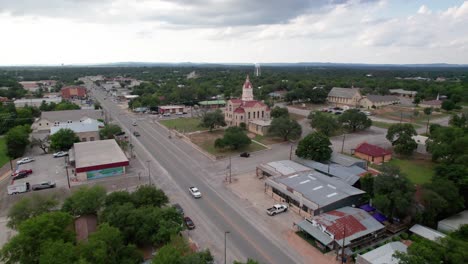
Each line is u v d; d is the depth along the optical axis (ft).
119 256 110.32
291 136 295.89
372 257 112.78
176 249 105.70
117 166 211.82
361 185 175.73
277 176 190.90
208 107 520.83
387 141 296.10
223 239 136.67
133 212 128.67
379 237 138.00
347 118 337.72
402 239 136.87
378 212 155.94
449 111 454.81
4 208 166.09
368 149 246.47
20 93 594.24
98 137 299.38
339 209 153.07
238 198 178.91
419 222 142.31
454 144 211.82
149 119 423.23
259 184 199.52
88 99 610.24
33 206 135.13
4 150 282.97
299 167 209.05
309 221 144.25
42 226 110.52
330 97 556.51
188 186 195.62
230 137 261.65
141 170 223.71
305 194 160.15
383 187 147.54
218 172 220.43
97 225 133.08
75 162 212.84
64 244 100.48
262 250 129.18
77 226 131.13
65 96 627.87
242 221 152.97
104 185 195.83
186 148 281.54
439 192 147.33
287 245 132.87
